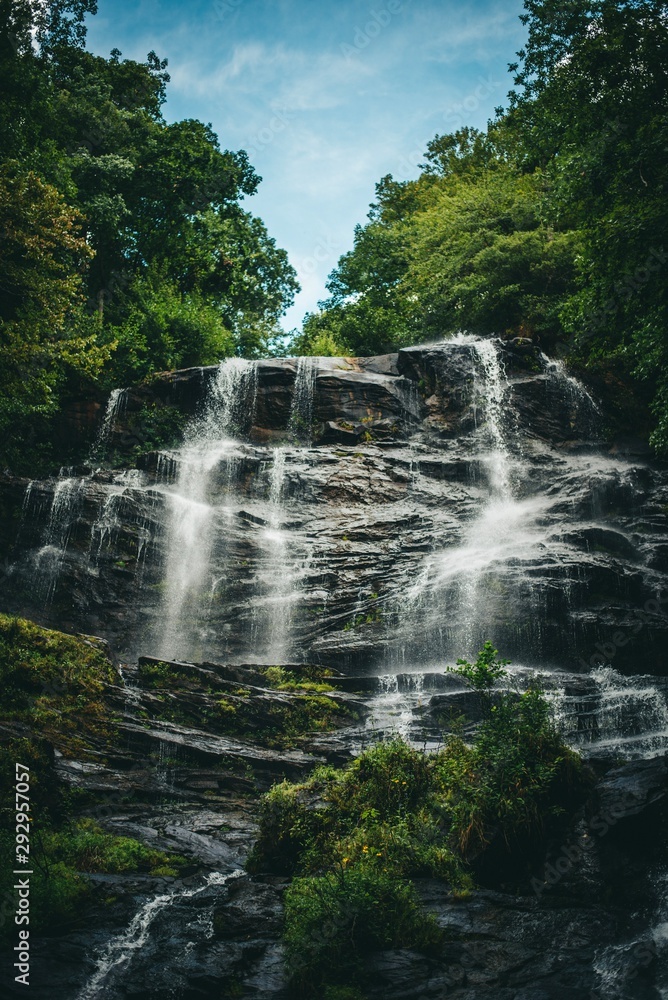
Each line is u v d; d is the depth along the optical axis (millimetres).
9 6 26000
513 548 22891
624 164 20547
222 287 42344
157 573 23844
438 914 9594
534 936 9195
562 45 22281
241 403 30766
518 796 10680
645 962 8625
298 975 8562
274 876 11031
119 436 30016
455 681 17953
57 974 8672
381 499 26797
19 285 24562
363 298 42562
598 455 29359
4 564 23297
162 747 15453
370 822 10992
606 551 23297
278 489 27016
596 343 23984
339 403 30266
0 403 25328
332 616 22250
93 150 36719
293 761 15367
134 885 10961
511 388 30500
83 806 13594
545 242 34406
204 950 9227
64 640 17078
